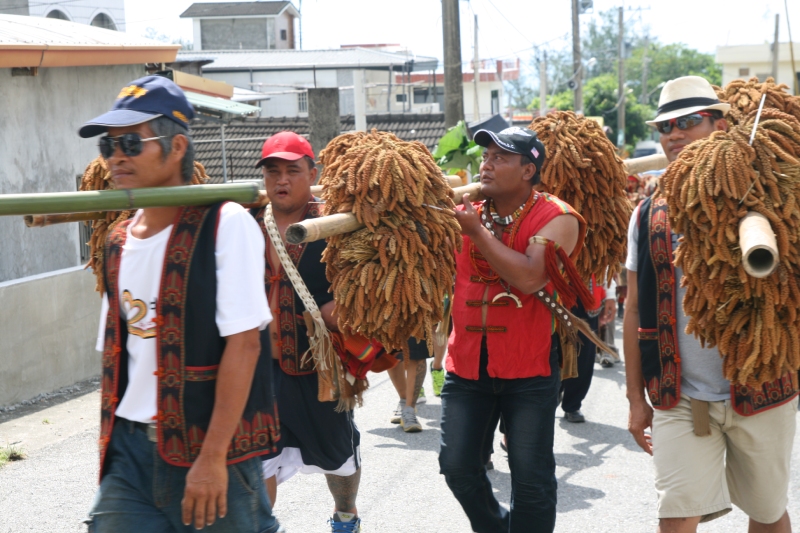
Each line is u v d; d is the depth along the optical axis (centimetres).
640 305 342
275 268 372
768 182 298
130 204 224
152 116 234
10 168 863
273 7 4462
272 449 255
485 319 359
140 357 240
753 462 332
